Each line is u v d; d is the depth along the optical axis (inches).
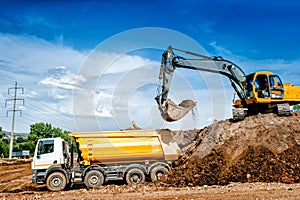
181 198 432.1
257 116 714.2
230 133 665.6
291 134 645.3
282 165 573.6
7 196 523.8
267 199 405.1
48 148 613.6
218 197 427.8
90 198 463.2
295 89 751.1
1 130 2498.8
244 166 586.9
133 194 480.1
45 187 687.1
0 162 1614.2
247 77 765.3
